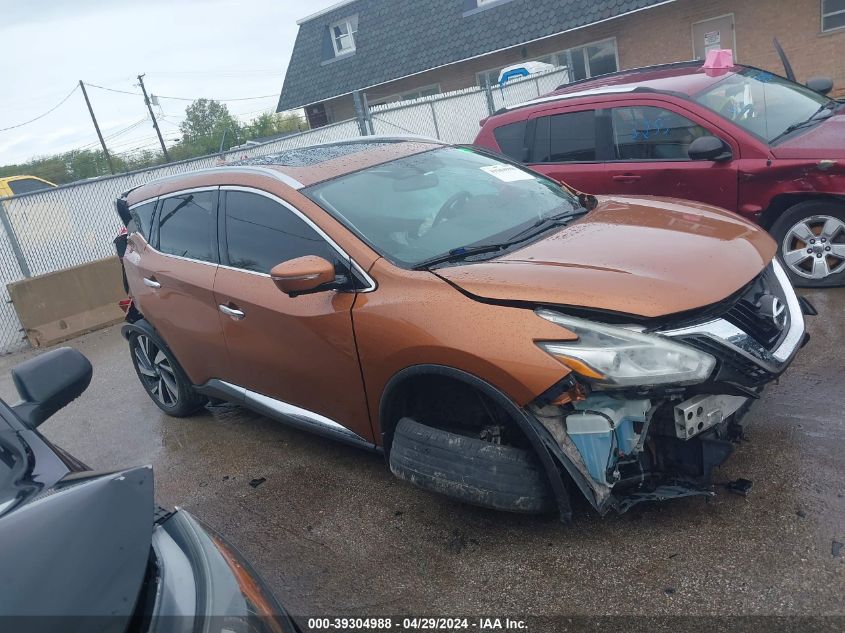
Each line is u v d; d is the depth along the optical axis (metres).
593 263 3.17
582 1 20.08
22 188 17.50
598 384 2.83
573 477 2.93
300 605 3.17
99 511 1.76
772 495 3.29
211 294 4.32
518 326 2.96
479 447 3.16
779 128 5.93
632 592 2.89
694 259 3.18
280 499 4.10
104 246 10.40
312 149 4.71
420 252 3.58
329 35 27.41
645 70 7.31
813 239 5.68
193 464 4.78
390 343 3.31
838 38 17.00
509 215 3.97
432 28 23.72
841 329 4.94
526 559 3.20
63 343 8.88
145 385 5.74
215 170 4.59
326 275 3.34
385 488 3.99
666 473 3.14
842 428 3.73
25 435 2.41
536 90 17.33
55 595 1.56
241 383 4.50
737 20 18.17
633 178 6.31
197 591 1.82
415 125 14.69
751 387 3.01
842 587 2.71
